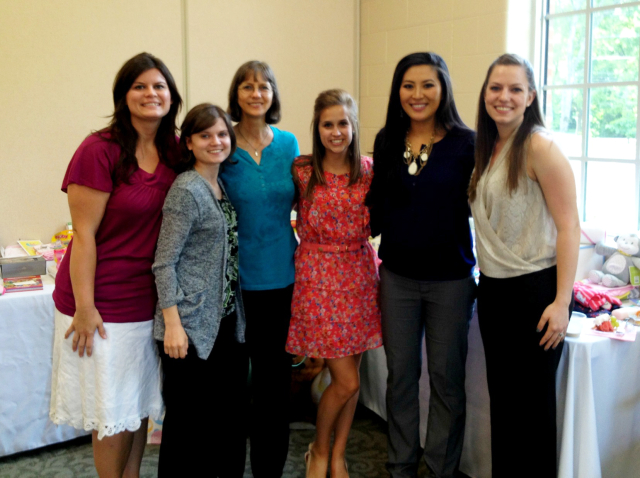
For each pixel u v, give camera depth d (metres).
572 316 2.28
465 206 2.14
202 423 2.16
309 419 3.00
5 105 3.13
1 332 2.54
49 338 2.63
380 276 2.31
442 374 2.27
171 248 1.92
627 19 2.94
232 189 2.19
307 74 4.02
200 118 1.96
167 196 1.94
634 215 3.01
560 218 1.89
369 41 4.09
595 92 3.12
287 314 2.31
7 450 2.65
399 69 2.12
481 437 2.42
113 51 3.35
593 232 2.73
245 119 2.25
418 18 3.70
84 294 1.89
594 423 2.07
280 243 2.26
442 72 2.09
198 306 1.98
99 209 1.89
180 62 3.57
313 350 2.23
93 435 2.07
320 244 2.23
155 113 1.92
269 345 2.31
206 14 3.60
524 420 2.04
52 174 3.28
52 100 3.23
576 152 3.24
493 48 3.31
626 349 2.19
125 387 1.99
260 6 3.78
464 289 2.19
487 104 1.94
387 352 2.32
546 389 2.00
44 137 3.24
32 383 2.64
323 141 2.13
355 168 2.17
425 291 2.21
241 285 2.24
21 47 3.12
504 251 1.97
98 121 3.36
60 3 3.18
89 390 1.98
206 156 1.99
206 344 2.01
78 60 3.27
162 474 2.16
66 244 3.16
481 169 2.01
